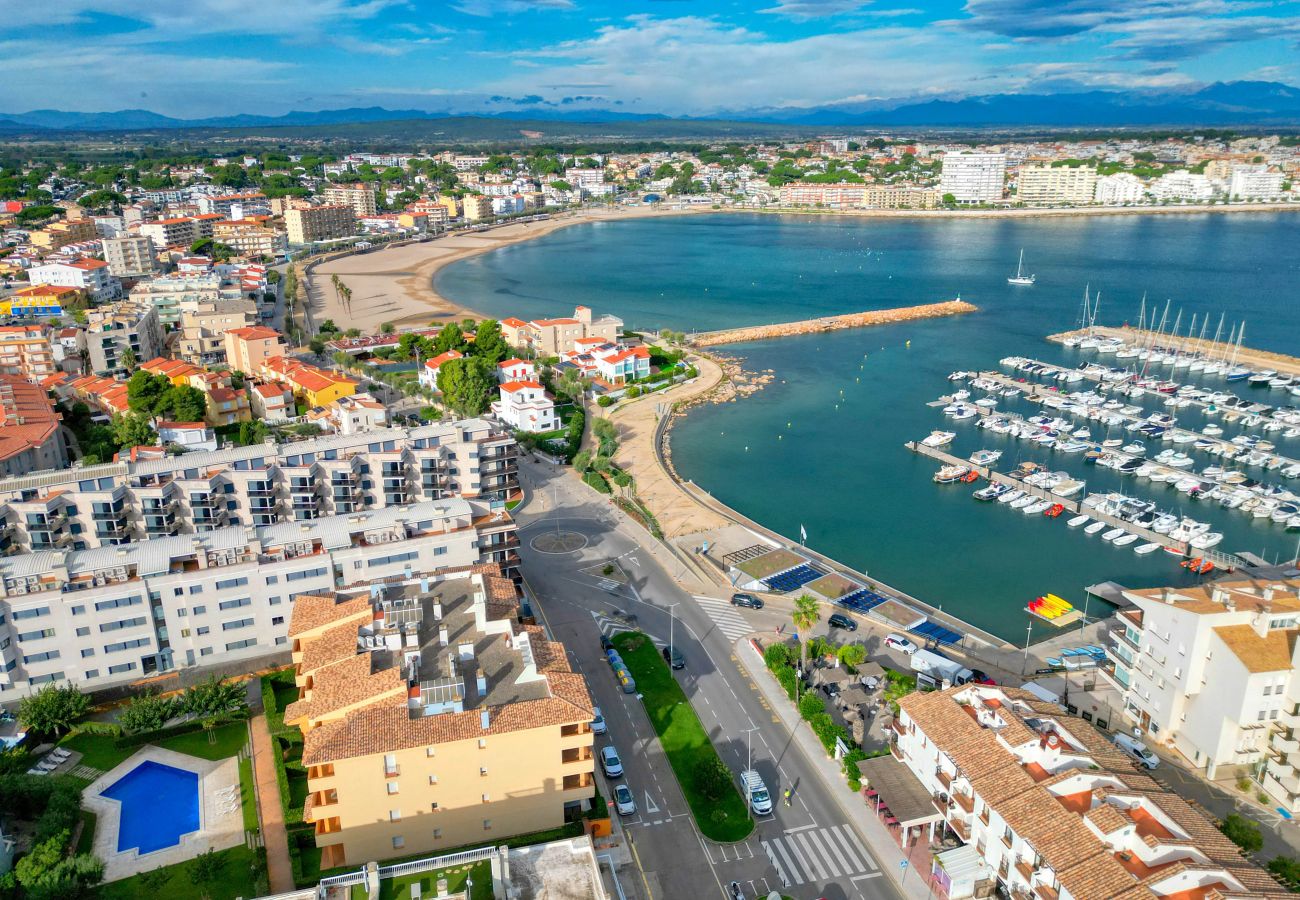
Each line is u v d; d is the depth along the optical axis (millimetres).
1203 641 116938
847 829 108438
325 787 95875
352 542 142875
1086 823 86562
